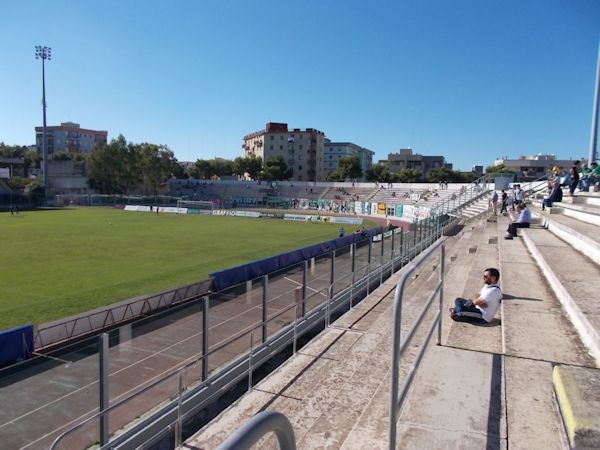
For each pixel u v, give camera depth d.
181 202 103.44
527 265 9.02
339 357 6.95
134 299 16.16
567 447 2.68
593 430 2.11
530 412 3.43
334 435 4.49
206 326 9.13
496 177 45.88
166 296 17.28
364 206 88.88
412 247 20.02
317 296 14.35
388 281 13.34
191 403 8.54
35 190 97.44
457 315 6.45
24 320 18.14
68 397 8.96
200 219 71.31
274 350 10.77
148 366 9.14
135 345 8.94
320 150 158.62
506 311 5.72
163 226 58.47
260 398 5.68
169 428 7.65
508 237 14.58
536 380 3.87
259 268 22.56
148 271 28.33
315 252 27.55
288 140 153.75
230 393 9.54
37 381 9.08
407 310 7.90
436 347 5.03
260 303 12.06
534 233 13.07
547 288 6.93
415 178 128.50
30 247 37.91
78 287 23.88
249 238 47.19
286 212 92.81
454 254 13.76
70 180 107.69
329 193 107.19
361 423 4.25
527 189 39.84
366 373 6.02
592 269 6.76
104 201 102.06
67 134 166.00
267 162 135.38
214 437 5.08
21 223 59.09
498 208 35.88
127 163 111.12
